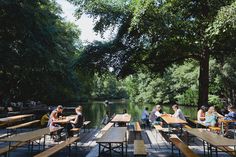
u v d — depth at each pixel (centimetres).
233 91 2980
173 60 1958
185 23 1652
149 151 910
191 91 4231
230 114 1143
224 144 608
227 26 1452
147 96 5528
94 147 996
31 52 2306
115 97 9819
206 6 1723
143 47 1892
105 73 2069
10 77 2795
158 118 1388
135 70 2072
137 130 1095
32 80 2870
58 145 784
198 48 1709
